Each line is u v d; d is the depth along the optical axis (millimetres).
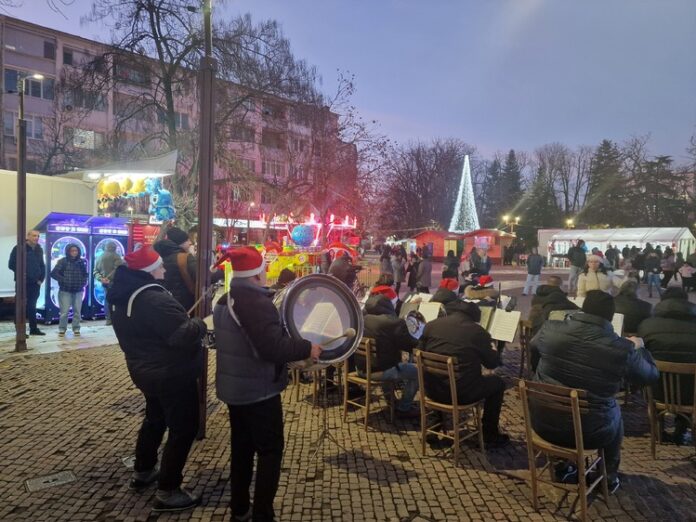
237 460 3172
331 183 22141
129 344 3264
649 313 6293
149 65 19781
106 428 4891
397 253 22797
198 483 3775
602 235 33844
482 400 4418
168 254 5082
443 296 6609
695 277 18453
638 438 4836
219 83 19594
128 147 20891
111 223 11258
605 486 3559
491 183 65938
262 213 26859
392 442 4668
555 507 3527
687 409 4297
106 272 9430
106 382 6434
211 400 5750
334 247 14680
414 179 49125
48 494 3605
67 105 23516
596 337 3434
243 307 2863
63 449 4391
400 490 3756
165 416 3365
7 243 10938
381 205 35031
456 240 39812
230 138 20953
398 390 6312
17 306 8102
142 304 3186
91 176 12430
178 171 19625
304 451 4438
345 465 4172
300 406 5672
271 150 22656
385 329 4992
